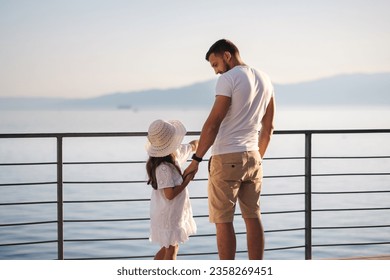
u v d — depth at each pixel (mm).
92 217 16344
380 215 16531
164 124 4473
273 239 13523
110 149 41219
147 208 17672
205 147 4383
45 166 30891
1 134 4707
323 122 113750
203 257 11125
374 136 51781
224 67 4590
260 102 4523
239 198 4633
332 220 16031
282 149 40906
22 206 18109
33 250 12297
